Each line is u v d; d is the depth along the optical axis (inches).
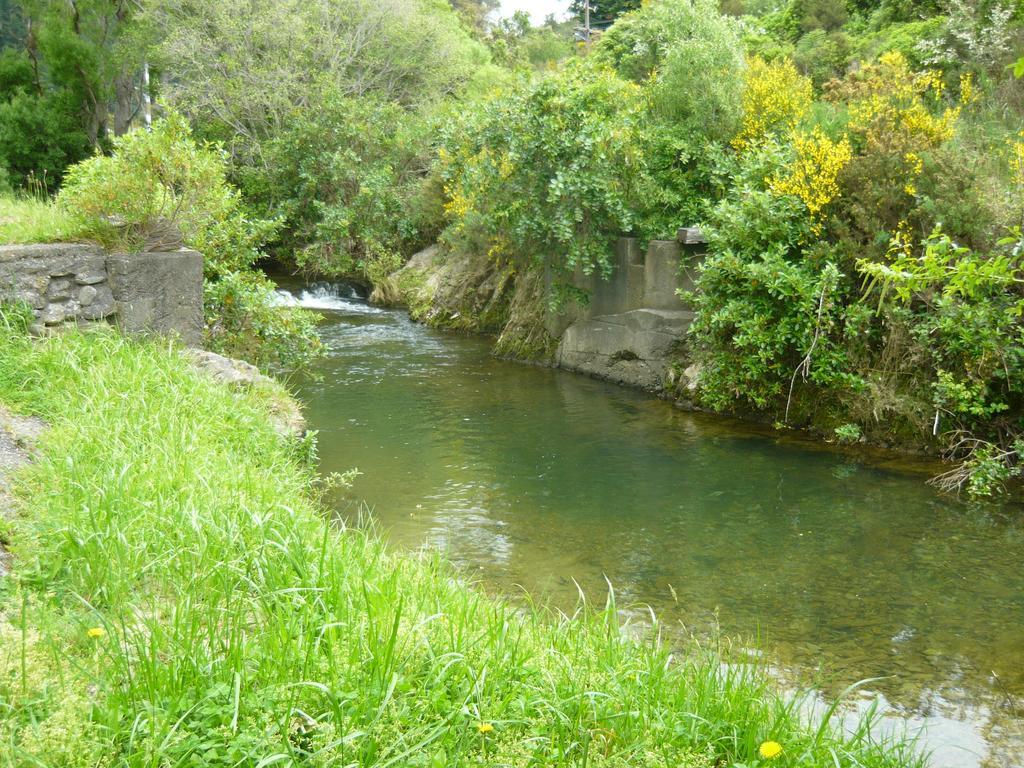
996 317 315.3
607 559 243.3
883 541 256.5
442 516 273.1
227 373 293.1
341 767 104.7
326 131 870.4
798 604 217.3
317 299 749.3
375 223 813.9
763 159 417.1
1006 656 192.7
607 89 500.7
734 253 392.2
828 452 342.3
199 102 944.9
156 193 306.7
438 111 860.6
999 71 486.6
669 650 167.5
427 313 642.2
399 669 126.2
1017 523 269.9
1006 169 364.5
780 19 780.6
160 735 105.0
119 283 288.8
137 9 1051.3
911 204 359.9
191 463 203.9
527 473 317.1
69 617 130.1
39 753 98.1
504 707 124.0
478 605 169.8
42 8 1017.5
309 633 130.1
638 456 337.7
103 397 232.4
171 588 149.6
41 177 946.1
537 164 480.1
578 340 492.1
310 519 204.5
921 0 641.6
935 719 168.2
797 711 148.7
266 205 895.7
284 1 968.3
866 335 353.7
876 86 426.0
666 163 484.1
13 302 265.4
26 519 161.9
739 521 272.5
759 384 382.0
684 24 645.9
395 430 371.2
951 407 327.0
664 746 121.1
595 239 473.1
